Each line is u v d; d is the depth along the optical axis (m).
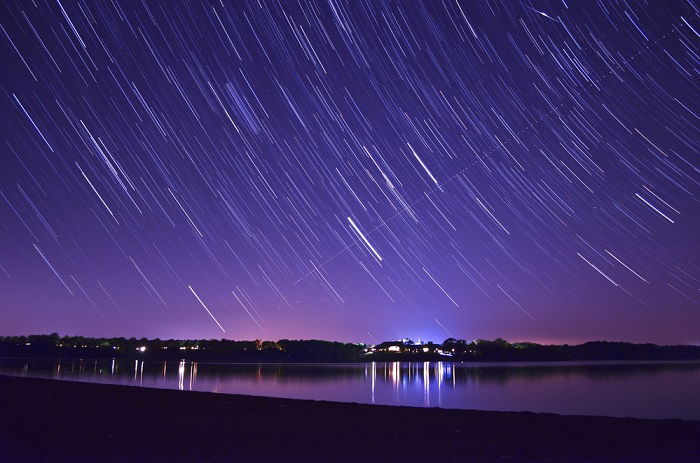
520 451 6.46
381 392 33.09
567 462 5.98
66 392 11.56
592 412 21.95
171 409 9.38
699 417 20.42
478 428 7.91
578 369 71.06
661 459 6.12
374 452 6.37
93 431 7.32
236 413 9.03
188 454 6.13
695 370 66.69
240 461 5.86
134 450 6.27
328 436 7.27
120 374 45.94
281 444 6.73
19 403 9.81
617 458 6.16
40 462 5.66
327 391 33.12
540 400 27.31
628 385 39.62
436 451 6.45
